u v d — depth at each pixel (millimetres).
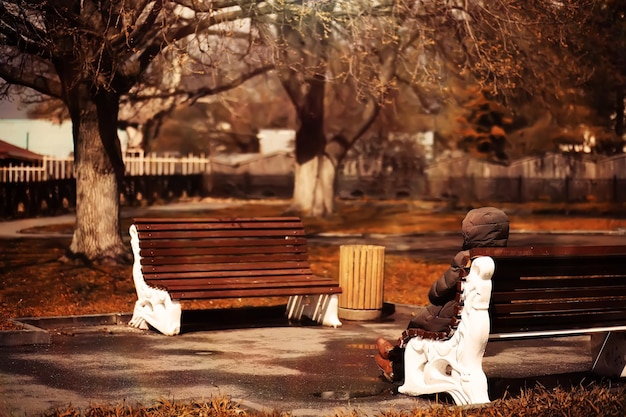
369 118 36000
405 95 58812
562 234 31984
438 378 7590
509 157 58125
